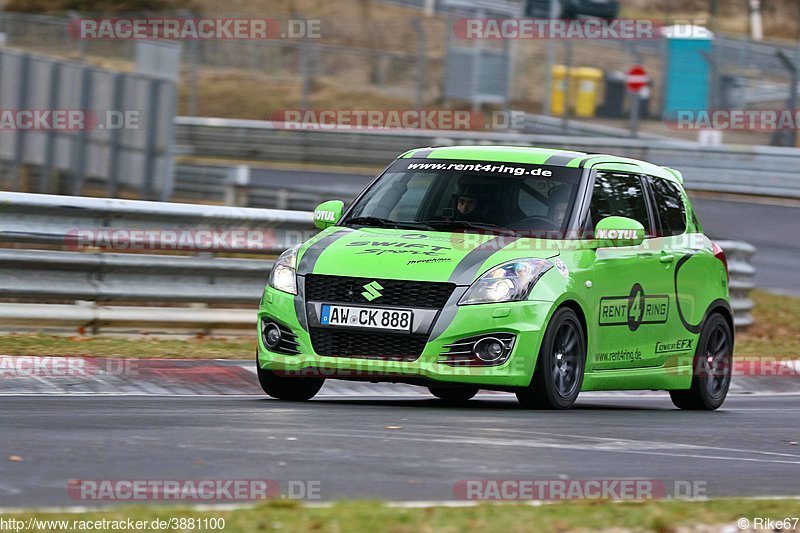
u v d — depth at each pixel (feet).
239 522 51.42
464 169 106.83
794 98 377.09
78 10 492.54
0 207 122.62
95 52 452.35
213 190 302.25
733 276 181.16
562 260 98.78
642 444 82.07
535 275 95.91
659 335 110.63
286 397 102.47
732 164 353.51
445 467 67.97
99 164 278.05
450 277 94.22
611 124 470.80
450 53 442.91
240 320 139.74
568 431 85.56
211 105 471.21
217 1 523.70
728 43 525.34
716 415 110.52
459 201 103.60
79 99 282.77
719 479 70.03
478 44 436.35
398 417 88.79
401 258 95.86
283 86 492.95
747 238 281.13
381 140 392.47
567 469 69.56
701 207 322.96
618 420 96.17
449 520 52.85
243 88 486.79
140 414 85.15
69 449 68.69
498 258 96.32
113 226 130.31
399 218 104.06
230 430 78.13
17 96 302.66
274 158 400.26
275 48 510.17
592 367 101.81
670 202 116.67
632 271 106.42
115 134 273.95
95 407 89.10
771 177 347.15
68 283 126.52
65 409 87.04
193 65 421.18
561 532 51.85
